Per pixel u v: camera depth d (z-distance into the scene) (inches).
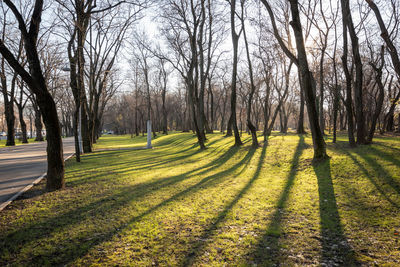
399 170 299.7
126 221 211.6
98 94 1152.2
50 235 186.4
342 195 260.7
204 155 684.1
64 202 267.6
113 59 967.6
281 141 737.6
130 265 145.1
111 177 403.9
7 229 198.8
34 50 293.1
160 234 185.6
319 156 410.0
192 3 765.9
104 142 1695.4
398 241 163.2
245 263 144.9
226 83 1624.0
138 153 837.8
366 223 193.5
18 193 307.9
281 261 146.3
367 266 138.8
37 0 298.2
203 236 181.5
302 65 405.1
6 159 685.9
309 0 551.8
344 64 501.0
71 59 661.3
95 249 164.2
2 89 1196.5
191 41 882.1
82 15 439.2
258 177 381.4
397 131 1123.9
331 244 165.5
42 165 563.8
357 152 438.3
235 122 742.5
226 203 256.4
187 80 1031.0
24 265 147.3
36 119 1833.2
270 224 200.4
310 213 221.3
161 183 353.4
